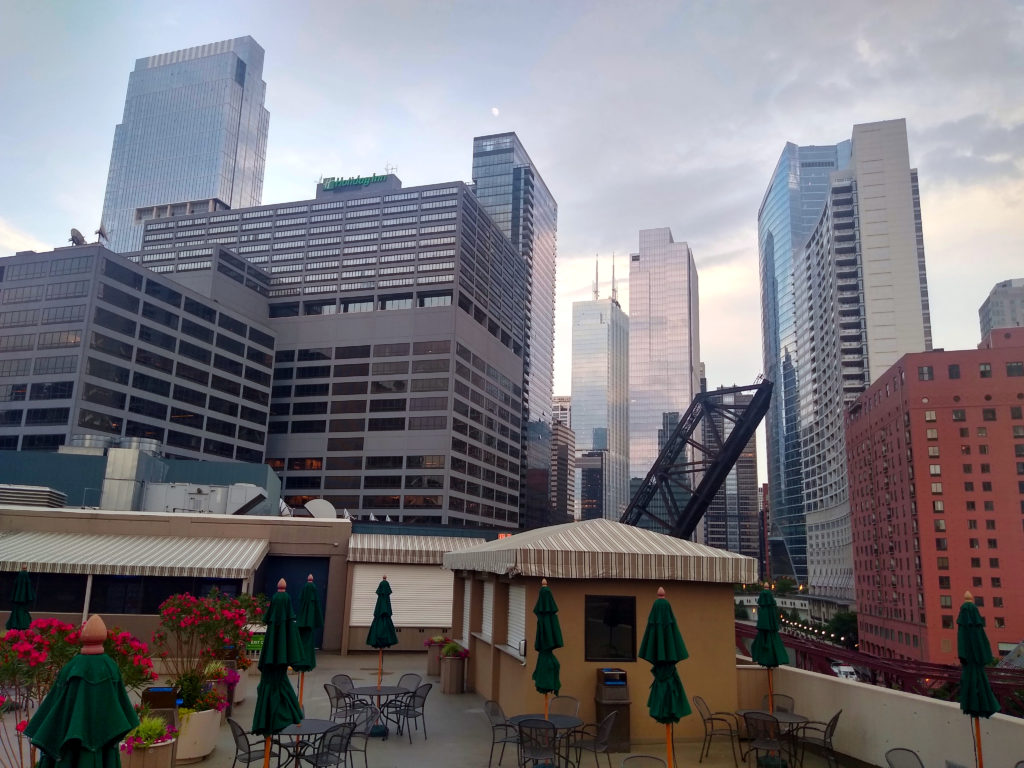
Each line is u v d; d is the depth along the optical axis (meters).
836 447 165.62
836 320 163.00
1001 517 95.88
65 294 101.81
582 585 14.94
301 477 143.62
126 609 24.55
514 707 15.52
